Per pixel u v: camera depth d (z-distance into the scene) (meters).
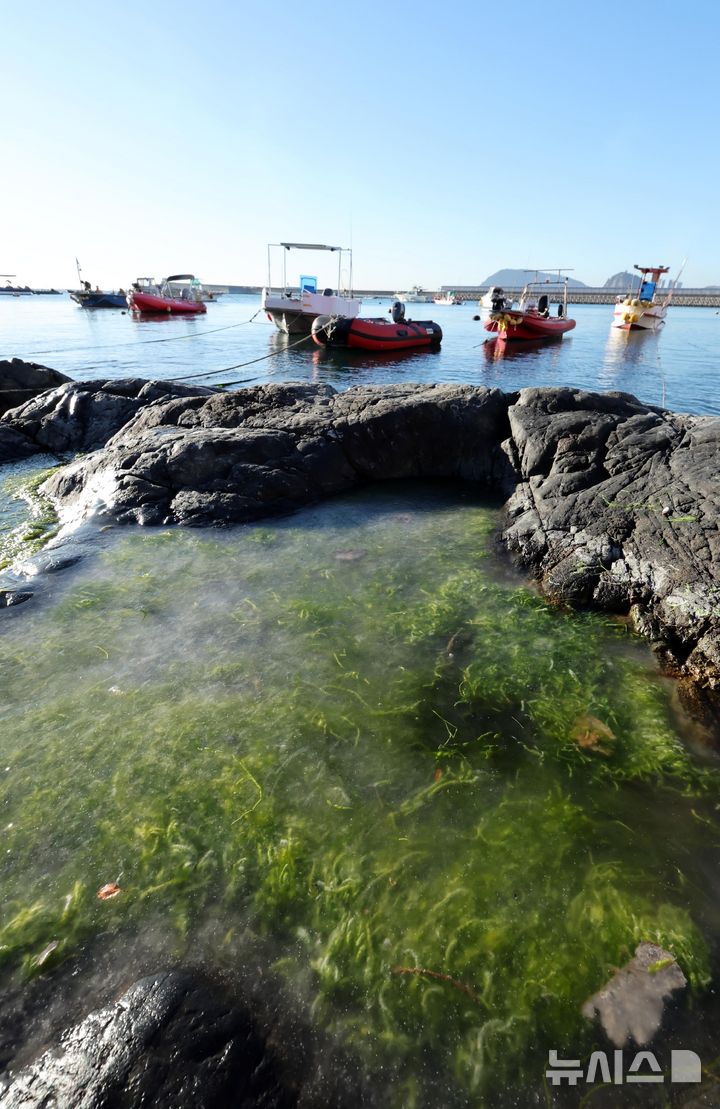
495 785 3.21
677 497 5.66
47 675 4.07
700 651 4.25
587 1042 2.07
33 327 42.78
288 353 28.69
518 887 2.64
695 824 2.99
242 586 5.39
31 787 3.13
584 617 5.00
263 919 2.50
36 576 5.52
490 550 6.23
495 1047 2.06
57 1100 1.85
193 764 3.30
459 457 8.41
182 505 7.03
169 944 2.39
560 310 41.53
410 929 2.45
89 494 7.44
